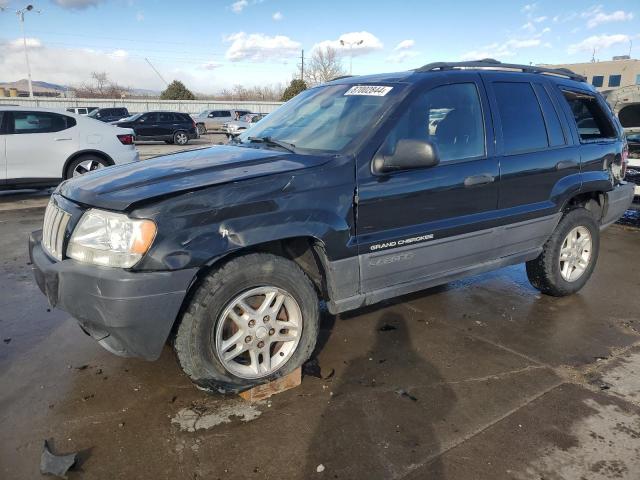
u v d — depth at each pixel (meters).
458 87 3.64
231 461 2.46
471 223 3.62
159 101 43.84
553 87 4.30
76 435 2.63
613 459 2.49
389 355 3.52
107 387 3.07
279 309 2.97
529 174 3.92
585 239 4.60
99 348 3.55
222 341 2.80
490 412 2.86
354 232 3.09
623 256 6.00
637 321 4.14
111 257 2.55
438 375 3.26
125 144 9.88
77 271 2.58
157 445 2.57
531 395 3.04
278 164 3.04
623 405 2.95
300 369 3.11
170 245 2.54
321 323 4.02
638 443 2.61
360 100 3.55
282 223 2.81
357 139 3.19
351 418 2.80
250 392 2.94
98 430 2.68
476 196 3.62
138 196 2.58
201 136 32.50
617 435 2.67
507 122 3.86
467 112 3.65
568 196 4.24
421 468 2.42
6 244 6.21
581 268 4.64
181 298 2.59
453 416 2.82
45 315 4.10
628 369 3.36
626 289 4.89
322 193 2.95
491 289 4.83
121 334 2.56
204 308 2.68
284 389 3.06
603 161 4.55
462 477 2.37
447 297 4.61
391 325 4.00
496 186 3.72
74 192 2.92
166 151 20.36
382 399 2.98
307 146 3.39
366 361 3.44
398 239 3.27
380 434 2.66
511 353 3.57
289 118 3.94
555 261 4.37
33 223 7.37
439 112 3.49
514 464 2.45
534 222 4.05
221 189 2.70
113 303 2.49
